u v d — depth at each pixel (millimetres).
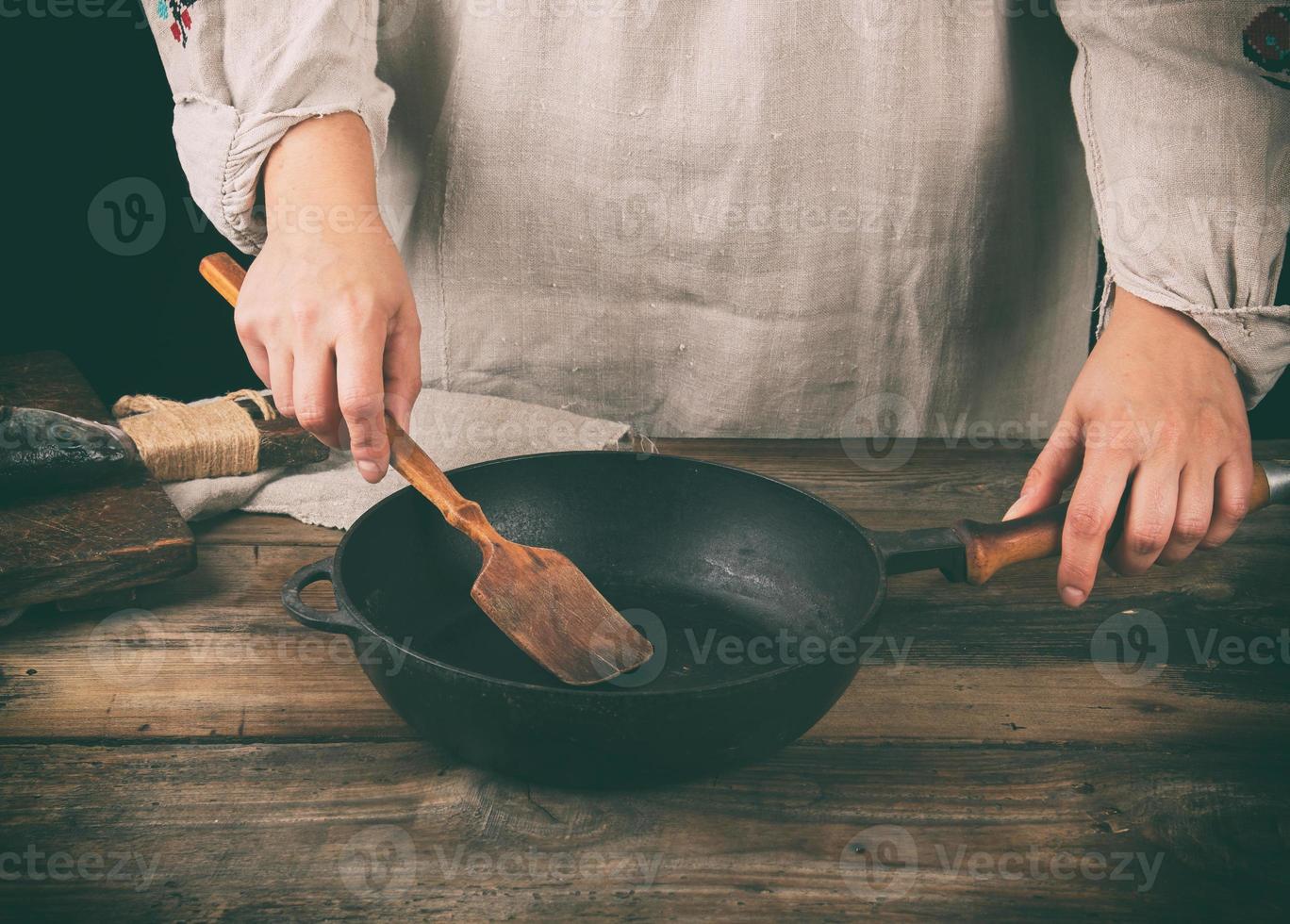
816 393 1239
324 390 721
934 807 643
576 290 1202
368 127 871
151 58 2047
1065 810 644
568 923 555
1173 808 647
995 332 1231
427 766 668
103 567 820
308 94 834
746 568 824
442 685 573
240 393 1107
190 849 597
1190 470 749
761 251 1151
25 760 662
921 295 1184
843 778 665
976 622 834
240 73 833
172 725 701
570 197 1146
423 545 785
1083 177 1194
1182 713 736
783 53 1055
